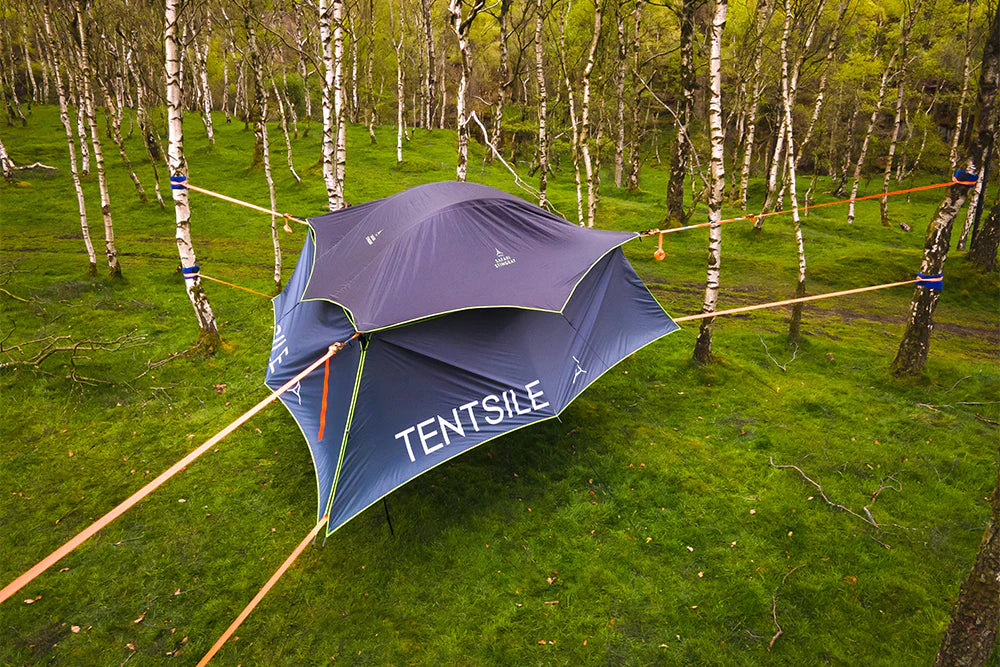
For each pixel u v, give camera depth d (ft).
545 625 20.57
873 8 89.25
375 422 23.54
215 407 34.17
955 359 43.19
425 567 22.98
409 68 154.40
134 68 98.99
